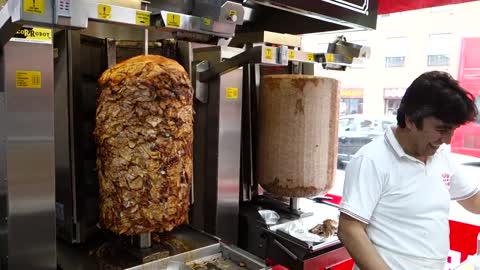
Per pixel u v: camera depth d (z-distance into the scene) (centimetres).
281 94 183
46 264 125
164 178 131
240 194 221
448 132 113
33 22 90
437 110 108
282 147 186
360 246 123
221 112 180
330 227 178
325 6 193
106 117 130
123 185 130
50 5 92
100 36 177
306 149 184
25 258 120
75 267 138
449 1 229
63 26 95
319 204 226
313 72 236
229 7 120
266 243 185
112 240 160
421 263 130
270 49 153
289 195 190
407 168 127
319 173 188
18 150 115
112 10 105
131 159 128
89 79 161
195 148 191
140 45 174
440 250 134
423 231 129
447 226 137
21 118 115
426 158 131
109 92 130
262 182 200
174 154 132
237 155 190
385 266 120
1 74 113
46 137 121
